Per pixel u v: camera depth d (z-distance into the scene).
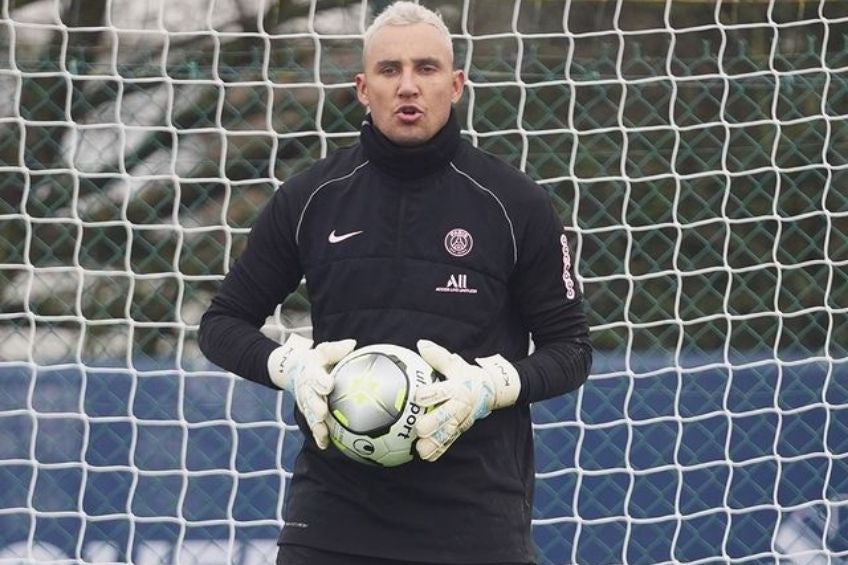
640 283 23.53
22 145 20.52
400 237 12.32
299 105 23.12
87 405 21.70
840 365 23.45
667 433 22.42
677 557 22.27
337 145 23.08
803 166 23.19
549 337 12.68
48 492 21.30
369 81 12.35
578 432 22.19
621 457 22.27
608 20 25.23
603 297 23.34
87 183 23.38
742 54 22.84
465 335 12.23
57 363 22.78
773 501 22.20
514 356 12.70
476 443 12.34
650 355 23.00
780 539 22.55
